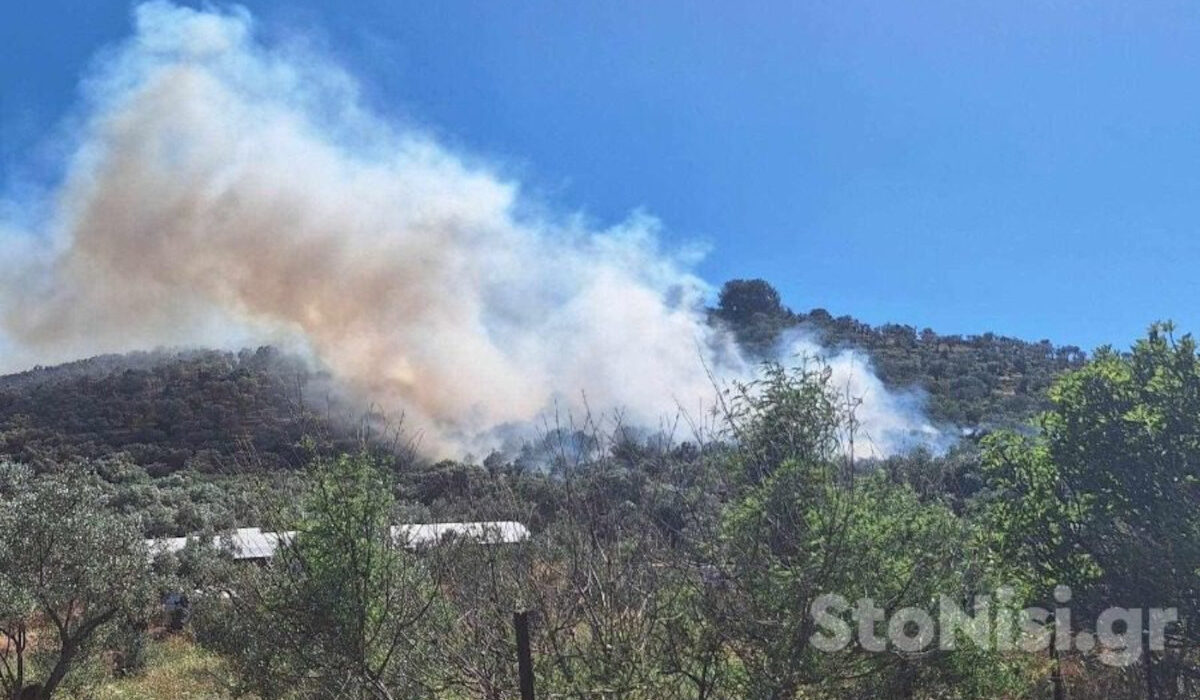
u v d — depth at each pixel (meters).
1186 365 7.75
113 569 15.91
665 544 6.53
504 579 6.97
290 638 7.97
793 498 6.31
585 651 6.48
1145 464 7.80
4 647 18.70
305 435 8.45
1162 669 7.93
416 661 7.61
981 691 7.07
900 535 6.56
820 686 6.31
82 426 50.78
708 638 6.23
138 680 17.83
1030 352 59.75
